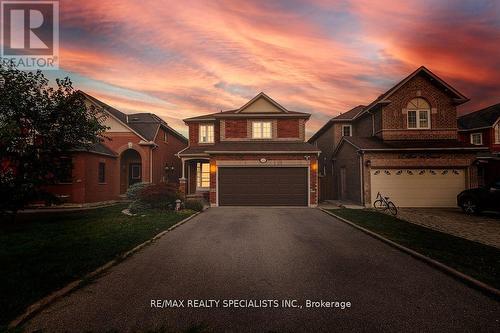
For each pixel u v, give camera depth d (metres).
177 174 27.02
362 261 5.74
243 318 3.40
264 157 15.84
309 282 4.58
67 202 15.65
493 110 25.67
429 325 3.24
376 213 12.66
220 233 8.45
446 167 15.38
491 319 3.39
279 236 8.05
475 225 9.97
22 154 10.10
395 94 17.38
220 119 18.75
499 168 19.19
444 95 17.27
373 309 3.64
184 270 5.14
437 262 5.44
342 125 22.78
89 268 5.07
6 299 3.75
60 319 3.37
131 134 20.23
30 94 10.25
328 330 3.13
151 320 3.35
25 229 8.73
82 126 11.43
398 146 15.73
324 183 19.52
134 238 7.40
